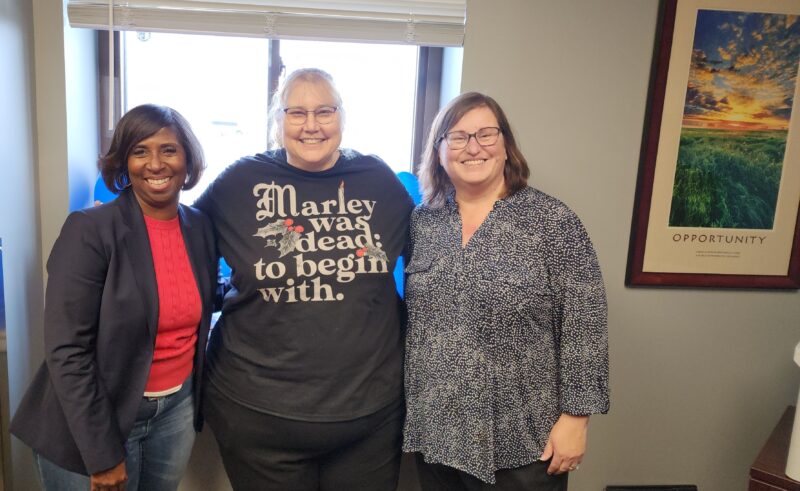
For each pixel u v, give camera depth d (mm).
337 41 1574
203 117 1740
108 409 1077
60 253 1062
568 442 1156
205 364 1307
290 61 1735
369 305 1218
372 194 1293
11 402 1407
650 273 1639
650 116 1557
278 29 1553
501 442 1152
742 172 1602
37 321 1535
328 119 1220
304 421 1165
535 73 1543
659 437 1754
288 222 1221
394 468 1309
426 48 1777
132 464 1199
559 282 1148
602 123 1577
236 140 1762
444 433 1161
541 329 1164
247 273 1194
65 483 1127
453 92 1640
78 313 1054
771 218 1631
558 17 1522
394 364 1259
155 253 1161
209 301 1264
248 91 1742
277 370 1176
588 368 1137
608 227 1631
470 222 1229
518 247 1148
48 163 1519
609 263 1649
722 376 1732
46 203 1533
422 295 1204
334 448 1215
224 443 1246
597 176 1602
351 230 1239
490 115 1180
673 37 1522
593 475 1766
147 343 1135
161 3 1514
